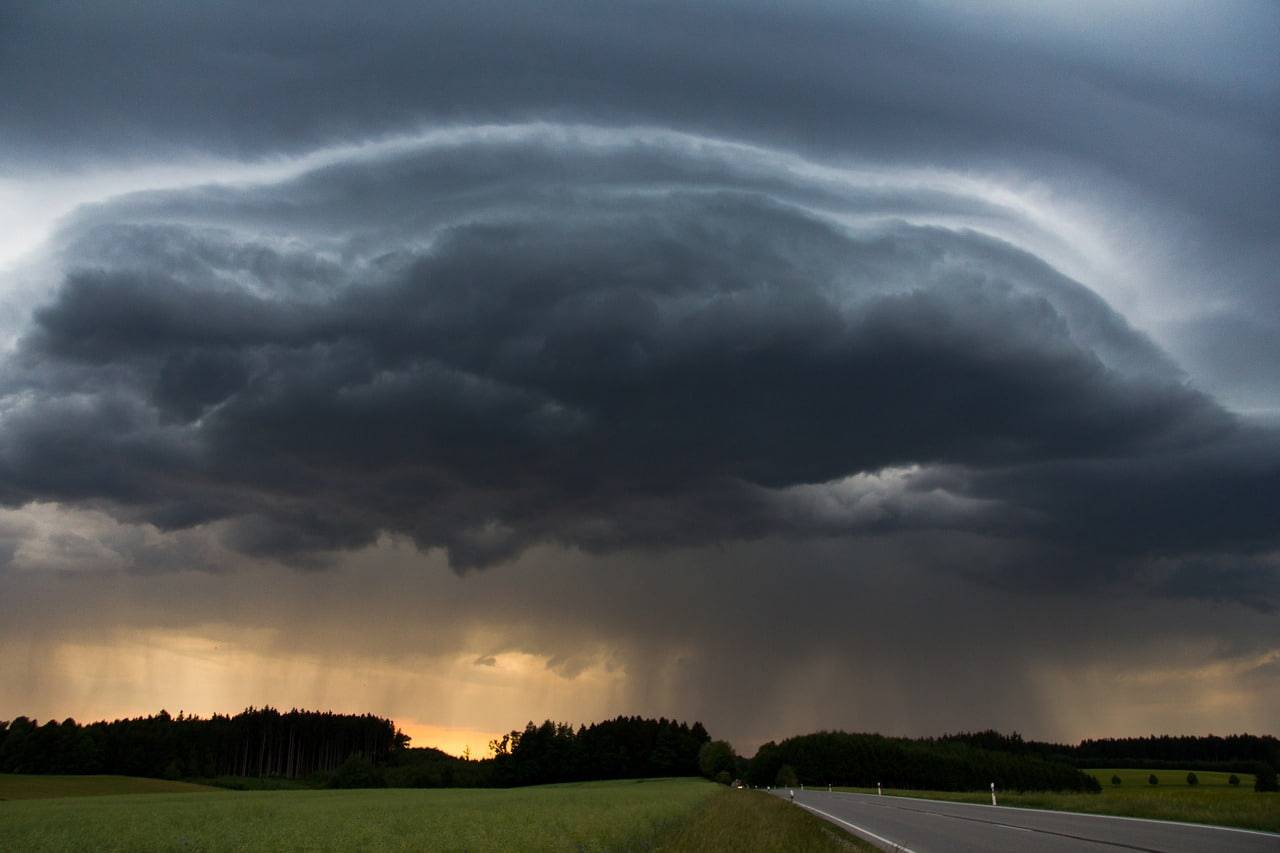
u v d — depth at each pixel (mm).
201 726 198625
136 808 61062
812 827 32031
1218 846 22547
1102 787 146000
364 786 179875
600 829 32250
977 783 153875
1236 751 181625
